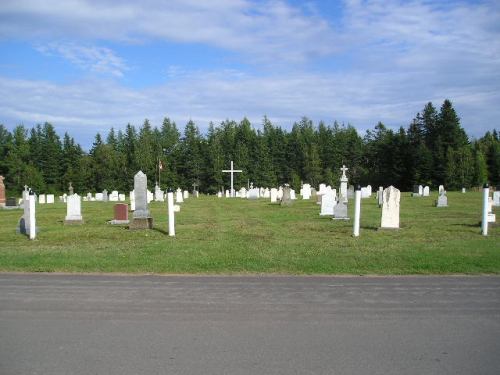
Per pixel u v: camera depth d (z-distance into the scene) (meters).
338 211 22.45
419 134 91.75
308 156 100.00
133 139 111.88
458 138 86.38
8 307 7.79
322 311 7.53
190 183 97.06
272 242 14.72
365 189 46.97
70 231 18.42
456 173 77.12
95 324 6.84
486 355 5.66
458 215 24.83
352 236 16.06
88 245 14.50
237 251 13.00
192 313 7.41
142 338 6.23
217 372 5.15
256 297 8.42
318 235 16.45
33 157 99.31
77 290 8.98
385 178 93.00
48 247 14.11
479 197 46.12
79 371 5.18
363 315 7.30
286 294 8.64
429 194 54.06
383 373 5.14
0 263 11.55
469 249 13.11
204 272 10.66
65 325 6.79
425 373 5.15
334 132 117.44
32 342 6.08
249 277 10.15
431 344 6.02
